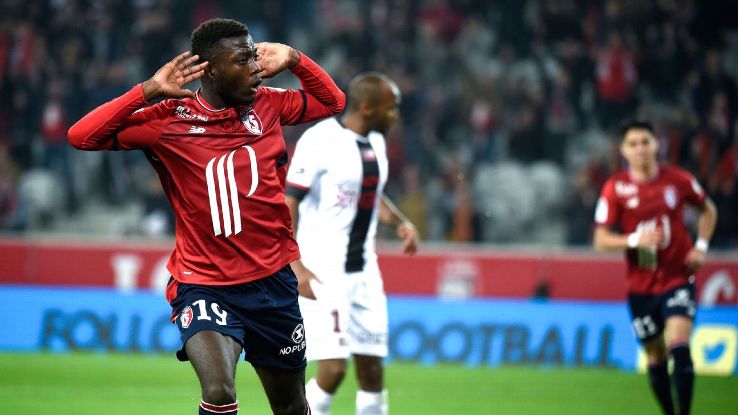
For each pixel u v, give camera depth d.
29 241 46.09
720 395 31.70
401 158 55.97
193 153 14.73
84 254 46.19
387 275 46.06
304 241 21.23
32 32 58.72
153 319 40.25
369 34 60.03
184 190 14.87
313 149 21.05
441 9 63.12
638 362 39.12
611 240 26.14
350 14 63.62
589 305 39.75
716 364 37.91
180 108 14.84
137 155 56.41
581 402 30.03
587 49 61.41
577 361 39.31
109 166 56.03
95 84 57.34
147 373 34.38
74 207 55.69
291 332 15.48
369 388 21.44
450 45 62.34
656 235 25.09
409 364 38.88
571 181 57.06
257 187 14.95
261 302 15.12
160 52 58.22
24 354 38.62
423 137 57.66
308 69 16.17
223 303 14.98
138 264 46.28
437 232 54.72
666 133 58.16
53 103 56.69
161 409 27.22
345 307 20.86
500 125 58.72
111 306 40.31
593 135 59.22
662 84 61.19
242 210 14.85
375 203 21.59
